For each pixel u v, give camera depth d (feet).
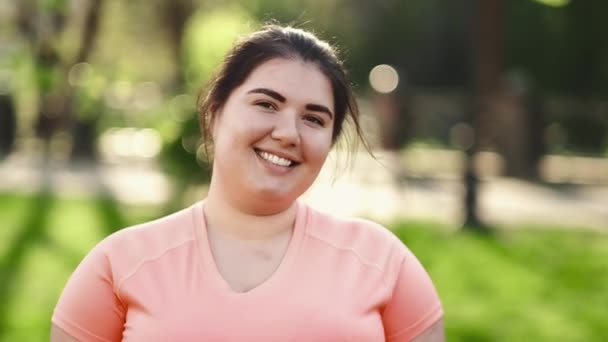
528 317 28.14
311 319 8.57
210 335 8.45
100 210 44.75
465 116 85.46
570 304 29.96
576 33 88.22
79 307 8.91
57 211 44.14
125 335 8.72
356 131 9.39
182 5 62.39
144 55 74.38
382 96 50.72
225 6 63.41
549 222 46.73
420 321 9.20
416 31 101.65
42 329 24.80
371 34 99.86
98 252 9.02
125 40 69.72
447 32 102.73
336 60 8.95
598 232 44.16
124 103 78.23
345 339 8.60
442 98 87.76
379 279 8.98
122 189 52.80
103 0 31.37
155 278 8.73
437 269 34.40
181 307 8.55
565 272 34.88
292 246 8.91
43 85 31.58
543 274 34.37
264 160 8.67
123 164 65.05
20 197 47.91
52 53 31.40
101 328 8.91
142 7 65.21
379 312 9.00
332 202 44.19
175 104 36.70
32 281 30.71
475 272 34.14
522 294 31.09
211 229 9.02
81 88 35.86
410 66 103.91
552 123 85.97
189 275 8.71
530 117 64.03
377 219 43.21
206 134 9.35
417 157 71.46
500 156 64.08
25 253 34.94
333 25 93.45
